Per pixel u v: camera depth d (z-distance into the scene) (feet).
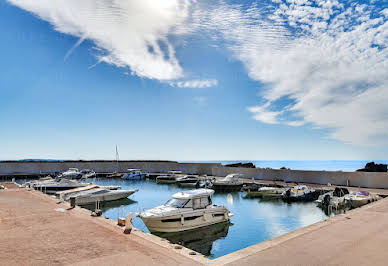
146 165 207.10
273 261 21.85
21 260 21.81
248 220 63.46
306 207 79.30
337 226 34.22
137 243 26.89
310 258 22.56
